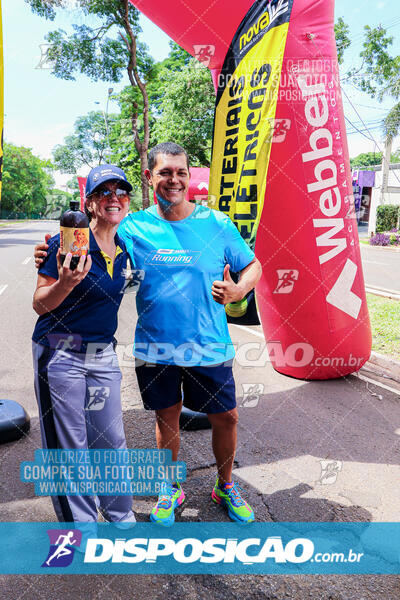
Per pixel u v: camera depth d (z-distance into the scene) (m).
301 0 3.53
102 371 2.01
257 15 3.72
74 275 1.66
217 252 2.12
